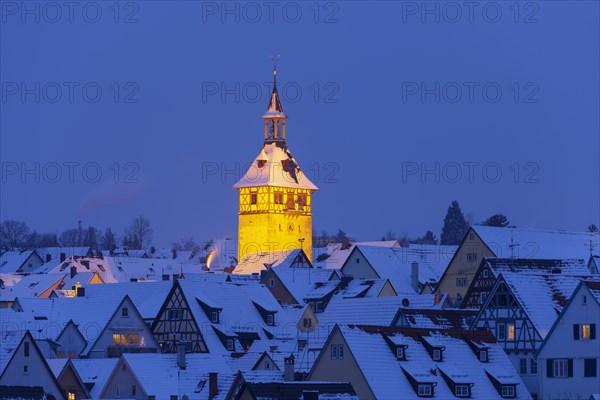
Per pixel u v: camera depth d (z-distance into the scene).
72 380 164.62
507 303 172.25
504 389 155.12
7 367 162.00
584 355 162.38
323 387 137.50
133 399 160.50
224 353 191.50
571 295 168.62
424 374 150.38
